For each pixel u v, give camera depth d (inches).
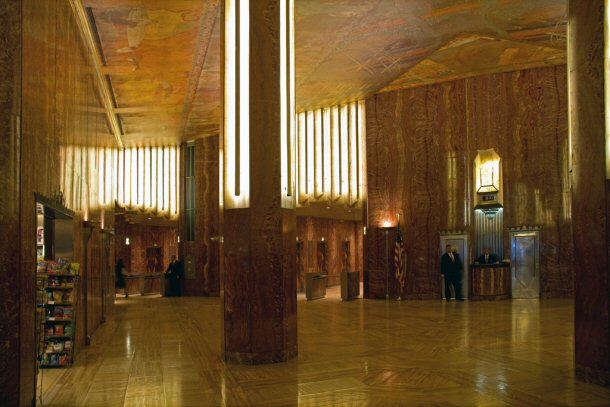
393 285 623.5
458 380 242.5
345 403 211.5
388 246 628.4
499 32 470.9
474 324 408.5
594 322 232.2
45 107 248.1
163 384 246.4
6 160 190.7
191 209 762.8
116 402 219.3
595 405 203.2
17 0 196.9
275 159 291.1
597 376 230.8
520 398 213.3
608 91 225.8
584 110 238.2
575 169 243.4
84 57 387.9
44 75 246.5
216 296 734.5
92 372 272.2
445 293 585.9
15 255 193.5
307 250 817.5
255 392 229.8
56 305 288.7
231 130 293.9
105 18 366.3
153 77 489.4
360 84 597.6
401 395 221.0
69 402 220.7
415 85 625.3
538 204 586.6
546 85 588.7
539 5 415.2
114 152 660.7
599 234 229.0
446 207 613.3
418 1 388.2
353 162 661.3
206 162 750.5
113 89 519.5
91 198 414.9
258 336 283.6
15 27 196.1
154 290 838.5
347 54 494.6
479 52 526.6
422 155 625.6
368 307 551.2
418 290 615.5
